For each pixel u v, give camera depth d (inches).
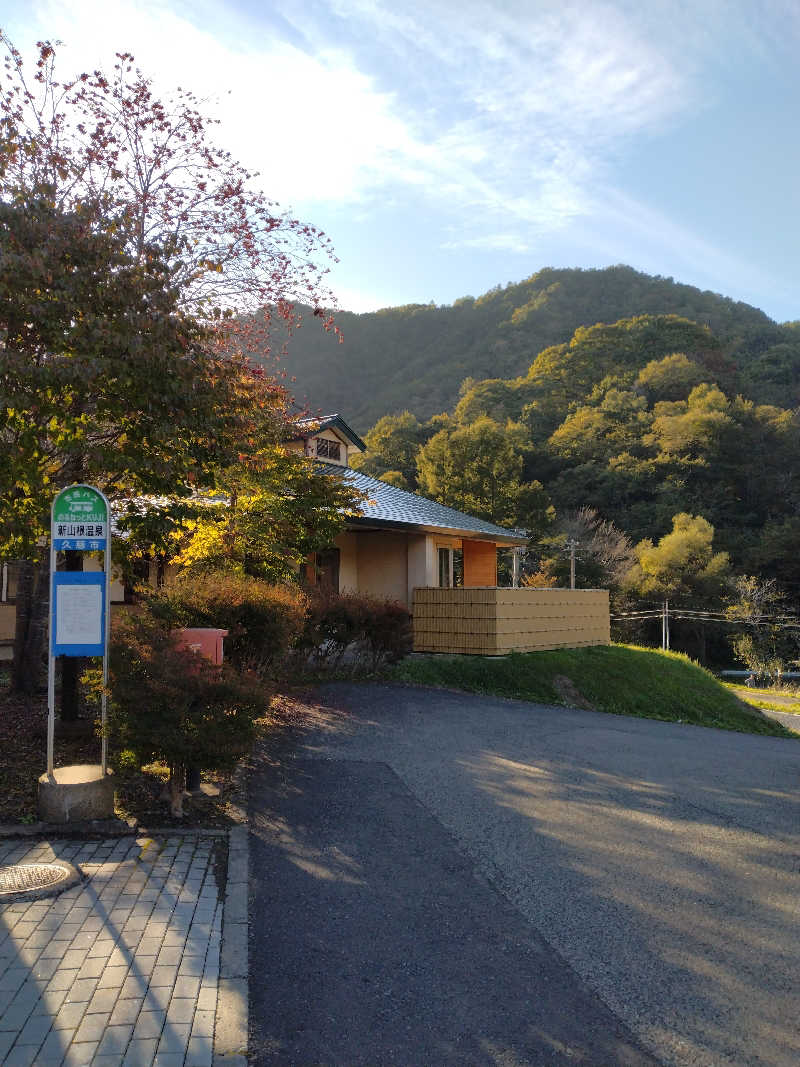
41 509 276.8
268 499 426.3
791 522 2127.2
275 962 145.3
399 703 434.9
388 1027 125.5
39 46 301.9
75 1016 120.3
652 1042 123.5
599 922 168.9
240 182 343.3
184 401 259.3
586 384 3260.3
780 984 143.6
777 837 237.9
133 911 158.7
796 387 3152.1
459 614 596.1
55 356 231.8
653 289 5000.0
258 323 376.8
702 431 2427.4
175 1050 112.7
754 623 1815.9
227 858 193.6
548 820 241.4
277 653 364.5
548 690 556.7
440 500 2076.8
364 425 3826.3
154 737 208.4
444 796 260.2
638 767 330.6
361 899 176.1
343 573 712.4
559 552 1942.7
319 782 268.8
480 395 3233.3
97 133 315.9
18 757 273.0
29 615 381.1
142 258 284.7
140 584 354.0
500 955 152.0
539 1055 119.2
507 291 5531.5
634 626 1920.5
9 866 180.5
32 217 246.2
